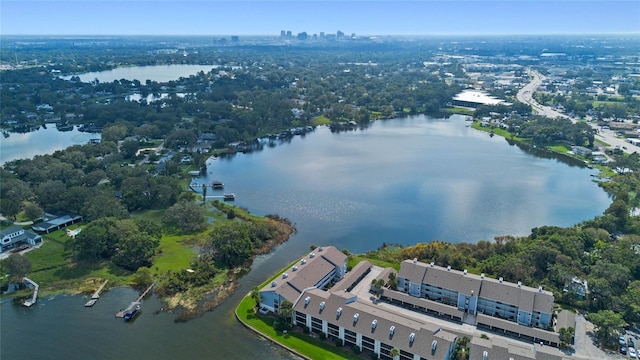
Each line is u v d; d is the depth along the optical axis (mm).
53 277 158250
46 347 122375
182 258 172250
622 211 196375
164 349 121312
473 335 123938
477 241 189750
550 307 127688
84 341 124812
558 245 163625
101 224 177750
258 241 182500
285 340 124438
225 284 154500
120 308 140250
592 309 136375
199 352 120062
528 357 105250
